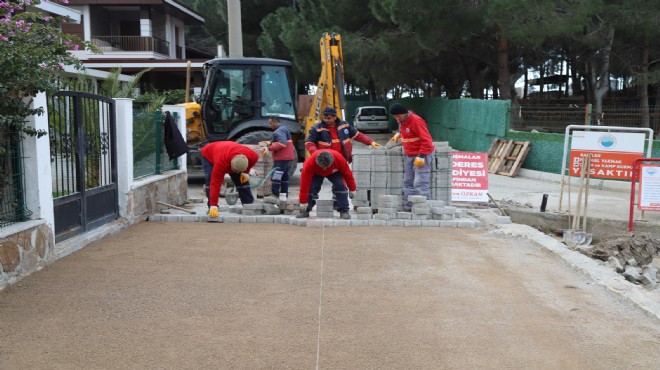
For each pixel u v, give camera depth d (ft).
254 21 114.42
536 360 13.46
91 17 107.14
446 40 77.15
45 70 18.58
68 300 17.02
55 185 22.16
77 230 23.34
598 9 69.56
